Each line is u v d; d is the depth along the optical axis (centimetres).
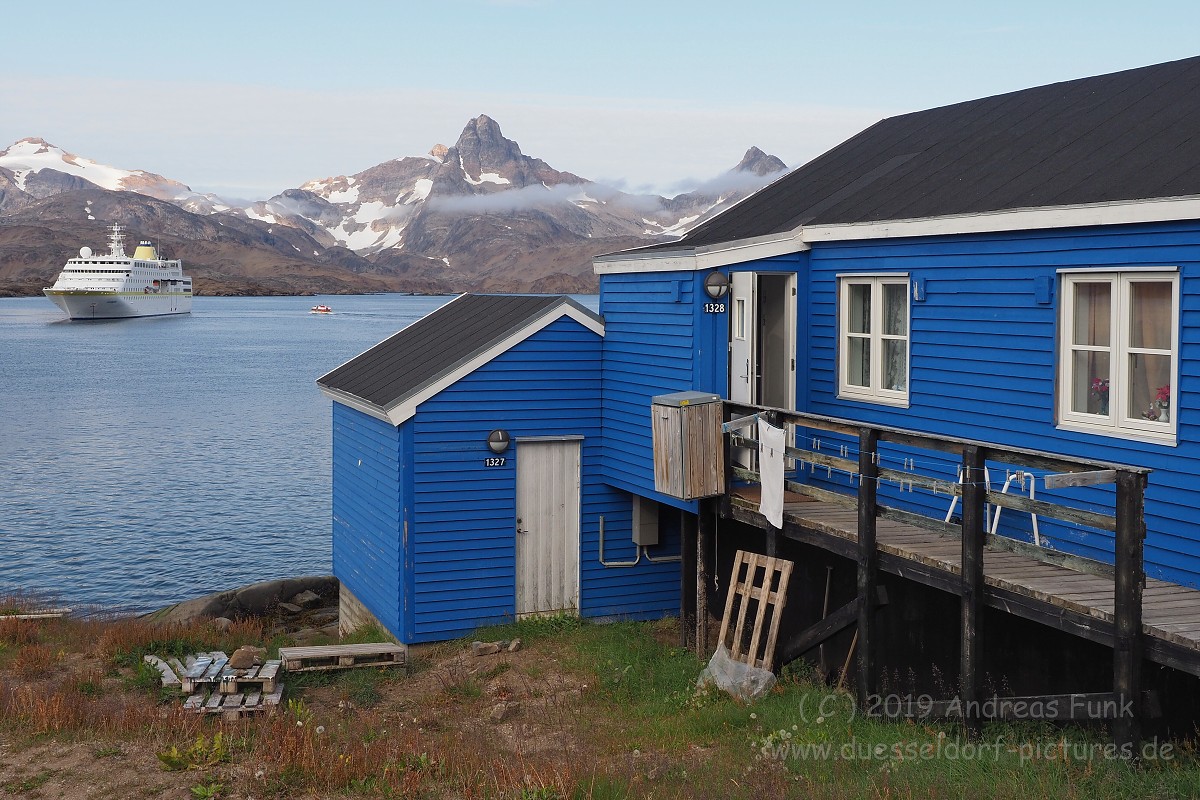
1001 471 1159
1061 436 1091
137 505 4056
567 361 1692
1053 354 1098
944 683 1220
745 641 1549
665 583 1769
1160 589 950
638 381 1599
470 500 1652
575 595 1720
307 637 1855
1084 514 870
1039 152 1262
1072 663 1059
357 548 1872
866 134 1770
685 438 1344
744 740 1062
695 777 946
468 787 945
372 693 1392
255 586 2409
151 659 1448
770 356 1516
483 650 1555
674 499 1491
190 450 5441
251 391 8525
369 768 1012
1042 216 1080
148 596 2889
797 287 1438
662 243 1700
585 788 937
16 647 1650
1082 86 1427
